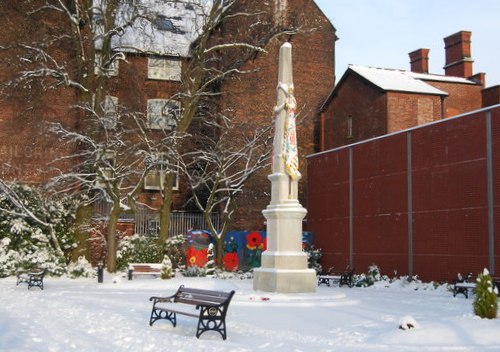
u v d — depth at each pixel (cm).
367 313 1709
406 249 2880
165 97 4050
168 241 3419
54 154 3453
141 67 3978
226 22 3909
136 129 3228
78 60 3198
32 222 3216
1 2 3403
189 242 3500
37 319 1291
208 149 3656
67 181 3256
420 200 2806
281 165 2191
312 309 1792
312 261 3503
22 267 2981
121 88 3878
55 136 3328
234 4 3731
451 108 4166
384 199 3058
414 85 3841
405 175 2916
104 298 2009
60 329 1177
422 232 2780
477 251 2469
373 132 3775
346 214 3369
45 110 3425
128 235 3509
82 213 3241
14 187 3183
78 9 3197
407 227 2881
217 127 3850
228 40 3916
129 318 1439
